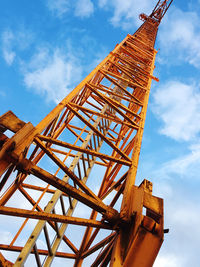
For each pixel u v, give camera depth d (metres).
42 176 3.44
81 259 5.47
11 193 4.97
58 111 5.06
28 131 3.71
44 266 4.21
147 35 20.53
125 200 3.92
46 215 3.13
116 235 3.56
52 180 3.43
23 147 3.44
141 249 2.99
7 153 3.16
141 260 2.94
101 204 3.54
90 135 7.06
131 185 4.30
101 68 8.93
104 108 8.76
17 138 3.32
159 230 3.14
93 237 5.64
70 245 5.81
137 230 3.08
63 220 3.19
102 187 7.70
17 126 3.54
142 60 14.29
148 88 9.91
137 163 5.01
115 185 5.49
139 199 3.55
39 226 4.11
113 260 3.01
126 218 3.45
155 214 3.41
